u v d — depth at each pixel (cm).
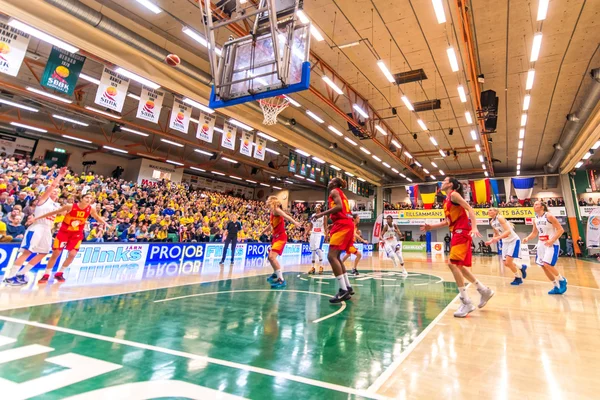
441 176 2653
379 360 192
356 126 1323
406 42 913
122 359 180
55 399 130
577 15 773
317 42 921
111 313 292
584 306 373
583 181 2055
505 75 1055
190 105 1027
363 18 822
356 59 1005
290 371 172
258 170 2522
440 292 477
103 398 133
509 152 1911
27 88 1097
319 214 399
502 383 161
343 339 234
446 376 169
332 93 1201
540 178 2241
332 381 160
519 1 740
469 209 321
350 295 396
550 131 1544
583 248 1933
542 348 219
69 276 533
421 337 242
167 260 903
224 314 306
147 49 843
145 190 1476
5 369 160
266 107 1066
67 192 1023
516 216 2052
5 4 586
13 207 689
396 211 2466
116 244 762
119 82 819
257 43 470
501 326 278
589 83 1074
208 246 1055
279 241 514
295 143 1545
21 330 227
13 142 1644
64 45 691
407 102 1138
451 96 1242
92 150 1912
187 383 153
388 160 2236
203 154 2225
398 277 695
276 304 362
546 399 144
